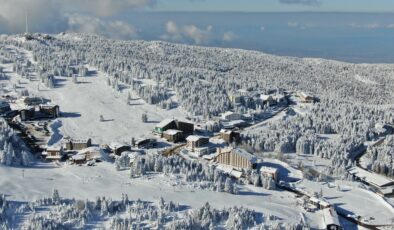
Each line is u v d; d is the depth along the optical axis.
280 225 127.06
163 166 164.75
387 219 150.50
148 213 123.25
